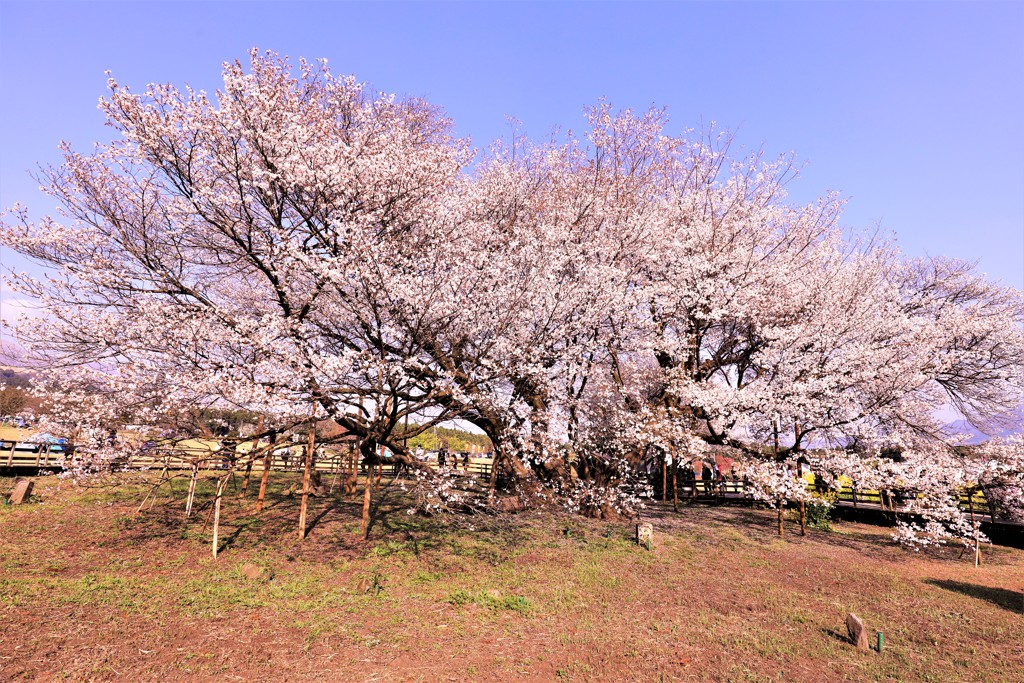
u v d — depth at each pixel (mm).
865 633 9391
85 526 13516
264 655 7984
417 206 13812
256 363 11398
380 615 9789
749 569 14562
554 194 19047
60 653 7547
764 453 17344
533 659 8320
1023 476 17281
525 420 14547
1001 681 8094
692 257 16594
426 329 12820
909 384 15758
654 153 20359
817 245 18812
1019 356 22641
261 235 12227
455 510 17062
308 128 12398
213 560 11977
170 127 10797
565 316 15055
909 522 20953
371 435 12844
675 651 8914
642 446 17281
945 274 27000
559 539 15852
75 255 11727
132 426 11859
